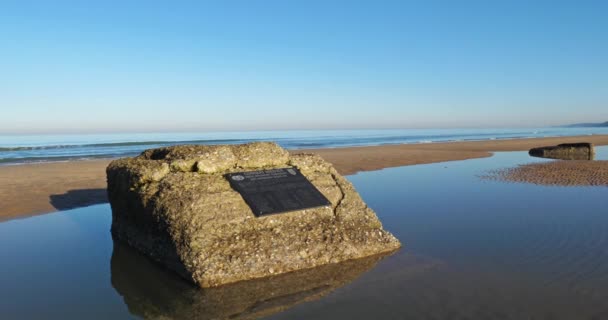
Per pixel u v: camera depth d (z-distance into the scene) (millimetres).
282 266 6715
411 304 5551
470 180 16688
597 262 6984
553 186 14797
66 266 7305
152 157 8938
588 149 26828
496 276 6477
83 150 40156
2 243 8625
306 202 7723
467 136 86500
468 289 6000
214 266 6316
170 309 5605
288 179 8094
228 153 8250
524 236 8562
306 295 5910
